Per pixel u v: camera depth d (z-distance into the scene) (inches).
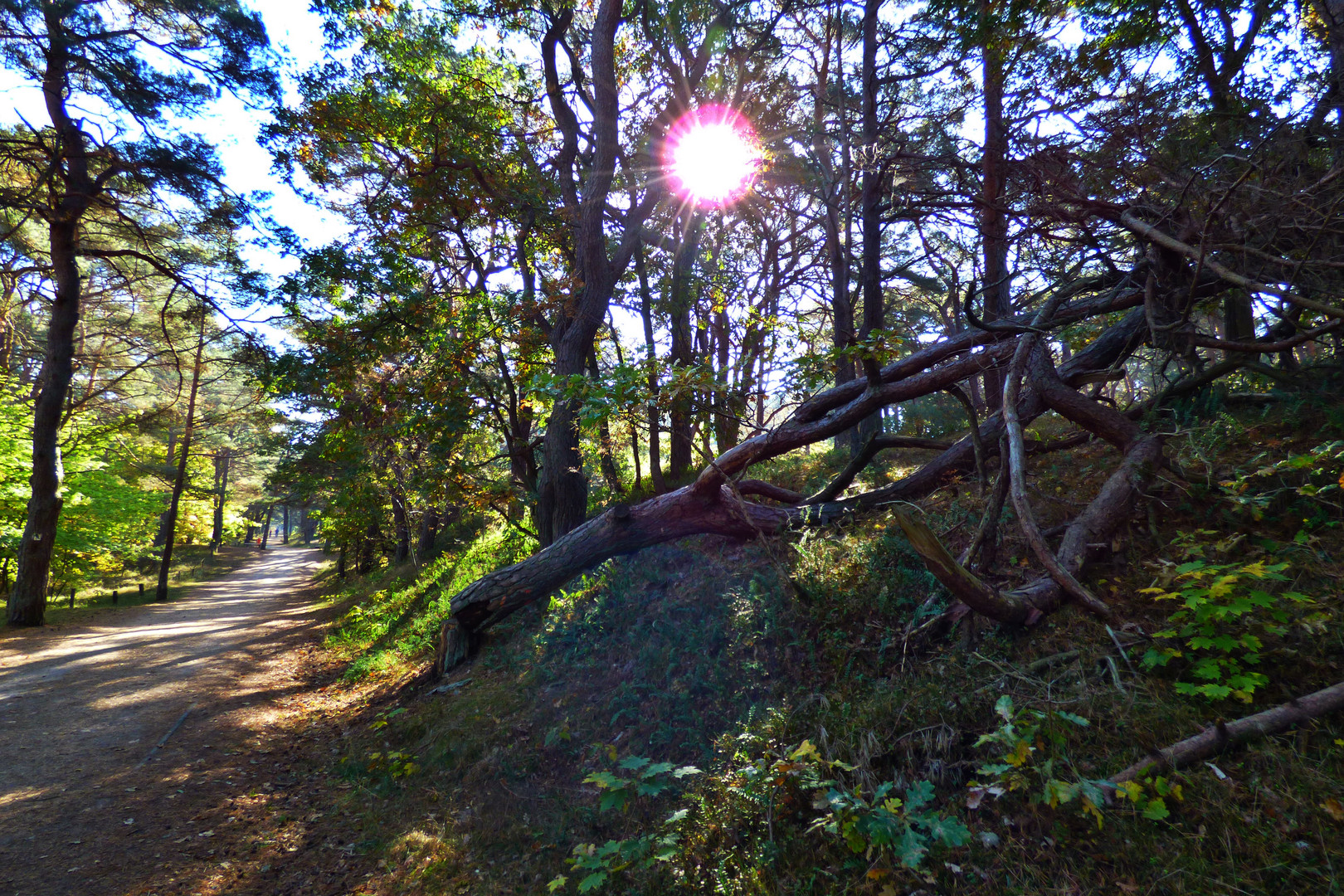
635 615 294.5
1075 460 256.1
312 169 531.5
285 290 503.8
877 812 110.0
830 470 403.2
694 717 208.2
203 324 901.2
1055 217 225.9
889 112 514.3
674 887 140.3
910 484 283.0
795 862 130.3
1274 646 123.0
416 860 185.2
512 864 173.3
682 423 282.7
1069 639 152.5
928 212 293.1
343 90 499.5
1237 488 167.8
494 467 685.3
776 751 160.1
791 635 212.2
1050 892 100.7
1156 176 212.5
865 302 438.6
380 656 478.3
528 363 498.0
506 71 599.2
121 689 415.8
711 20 560.1
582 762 218.7
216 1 602.5
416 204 504.7
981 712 140.8
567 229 534.0
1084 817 109.6
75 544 856.9
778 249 767.7
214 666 496.4
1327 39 265.0
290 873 186.7
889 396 261.6
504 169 524.1
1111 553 173.9
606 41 490.3
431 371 496.1
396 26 527.2
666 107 587.5
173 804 237.8
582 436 451.8
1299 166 194.9
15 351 1003.3
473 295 531.5
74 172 699.4
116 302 1007.6
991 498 192.7
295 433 842.2
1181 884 91.8
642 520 319.6
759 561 278.1
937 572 149.8
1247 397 225.0
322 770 272.7
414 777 244.1
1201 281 212.4
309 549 2810.0
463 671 346.6
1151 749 113.7
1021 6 281.9
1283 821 94.3
